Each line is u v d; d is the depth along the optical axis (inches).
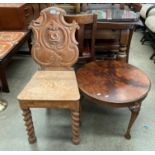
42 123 67.2
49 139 61.2
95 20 61.2
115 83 56.9
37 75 60.4
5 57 75.0
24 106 51.3
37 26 59.5
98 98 52.2
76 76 60.1
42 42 60.3
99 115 70.6
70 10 79.0
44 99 50.1
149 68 99.8
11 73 96.9
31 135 58.1
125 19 66.0
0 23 95.4
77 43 60.6
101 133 63.1
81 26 62.7
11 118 69.2
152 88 83.8
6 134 63.0
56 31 59.4
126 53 76.2
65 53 61.2
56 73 61.6
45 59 61.9
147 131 63.7
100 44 76.5
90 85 56.3
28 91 52.9
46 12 58.4
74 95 51.6
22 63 106.5
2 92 82.4
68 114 71.3
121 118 69.1
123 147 58.5
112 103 51.6
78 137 58.4
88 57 70.2
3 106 74.4
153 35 110.5
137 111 54.6
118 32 70.4
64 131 64.1
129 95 52.7
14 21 94.6
